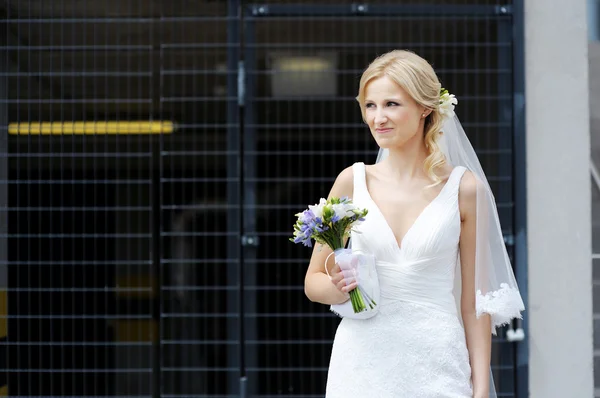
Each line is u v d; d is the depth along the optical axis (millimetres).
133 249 6082
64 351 6086
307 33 6020
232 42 6023
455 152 3455
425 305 3041
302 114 6020
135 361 6078
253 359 6035
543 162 5949
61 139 6105
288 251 6023
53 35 6098
